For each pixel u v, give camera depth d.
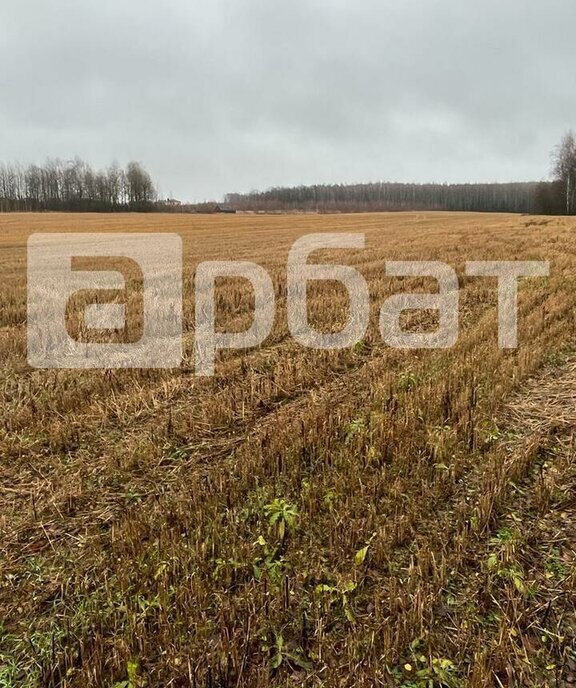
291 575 2.97
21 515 3.69
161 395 5.77
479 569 2.97
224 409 5.09
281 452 4.17
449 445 4.13
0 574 3.09
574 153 70.94
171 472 4.16
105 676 2.40
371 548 3.10
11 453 4.54
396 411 4.85
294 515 3.38
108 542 3.33
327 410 4.94
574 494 3.62
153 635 2.57
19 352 7.35
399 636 2.49
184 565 2.98
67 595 2.90
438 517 3.43
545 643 2.51
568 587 2.81
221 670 2.38
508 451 4.18
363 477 3.83
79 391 5.77
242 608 2.72
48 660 2.45
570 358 6.46
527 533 3.23
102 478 4.11
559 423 4.65
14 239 33.66
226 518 3.48
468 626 2.57
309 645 2.53
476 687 2.25
